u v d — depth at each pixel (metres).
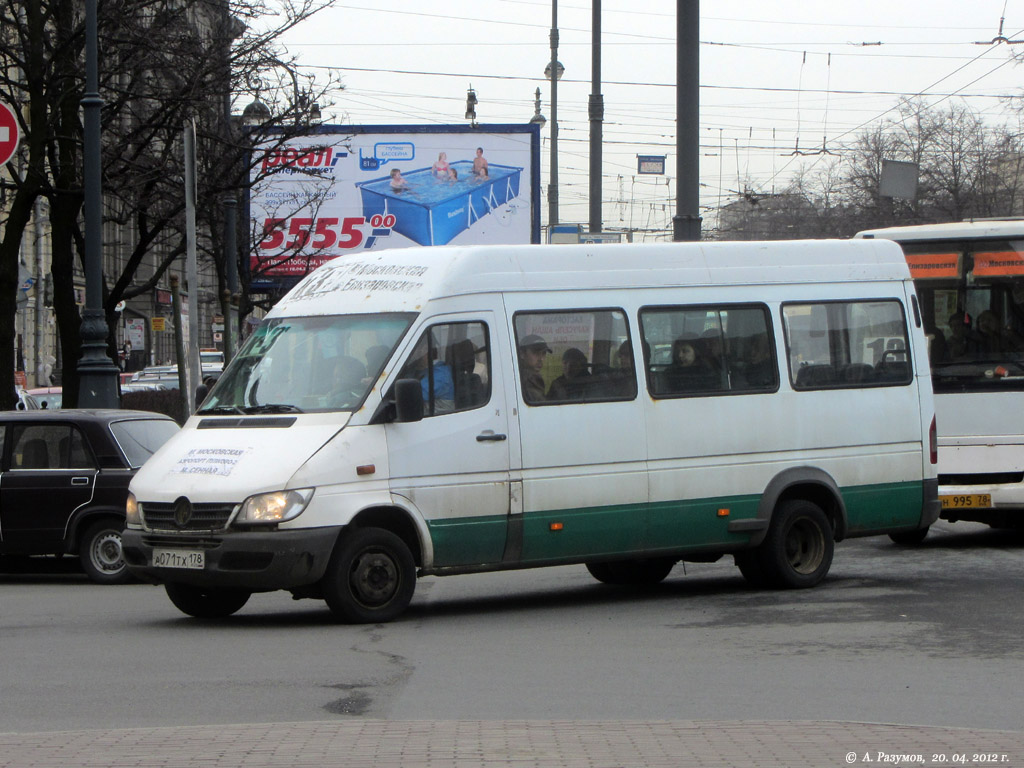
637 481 11.96
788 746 6.63
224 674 8.80
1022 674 8.75
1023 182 57.69
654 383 12.15
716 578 14.44
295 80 25.89
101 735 6.89
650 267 12.32
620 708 7.77
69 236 24.02
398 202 39.81
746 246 12.84
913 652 9.53
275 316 11.99
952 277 16.58
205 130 24.95
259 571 10.33
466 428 11.23
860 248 13.41
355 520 10.84
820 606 11.77
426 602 12.73
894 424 13.23
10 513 14.66
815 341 12.98
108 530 14.66
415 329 11.15
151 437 15.14
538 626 10.90
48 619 11.62
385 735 6.88
